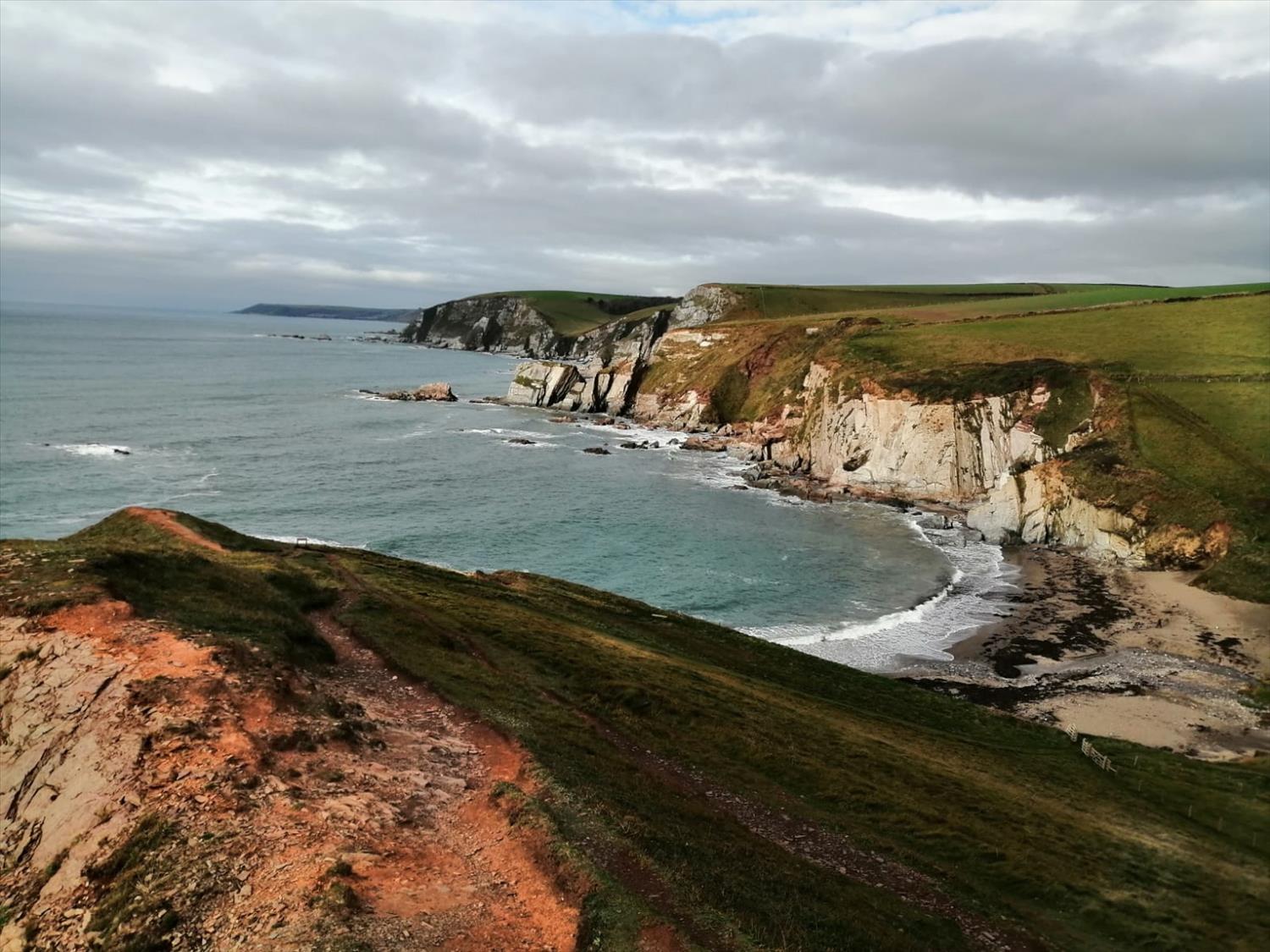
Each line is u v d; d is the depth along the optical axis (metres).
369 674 26.00
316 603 33.09
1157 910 22.02
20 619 20.80
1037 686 47.25
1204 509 69.50
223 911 13.12
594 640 37.88
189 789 15.97
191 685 19.09
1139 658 51.69
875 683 43.84
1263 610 58.06
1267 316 100.50
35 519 70.50
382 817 16.27
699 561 73.31
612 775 21.78
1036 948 19.38
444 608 36.91
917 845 23.73
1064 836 26.19
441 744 20.89
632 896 14.36
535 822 16.27
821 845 22.33
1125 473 77.00
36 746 17.62
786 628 57.56
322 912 12.72
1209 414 80.75
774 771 26.84
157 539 38.97
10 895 14.80
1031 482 83.50
